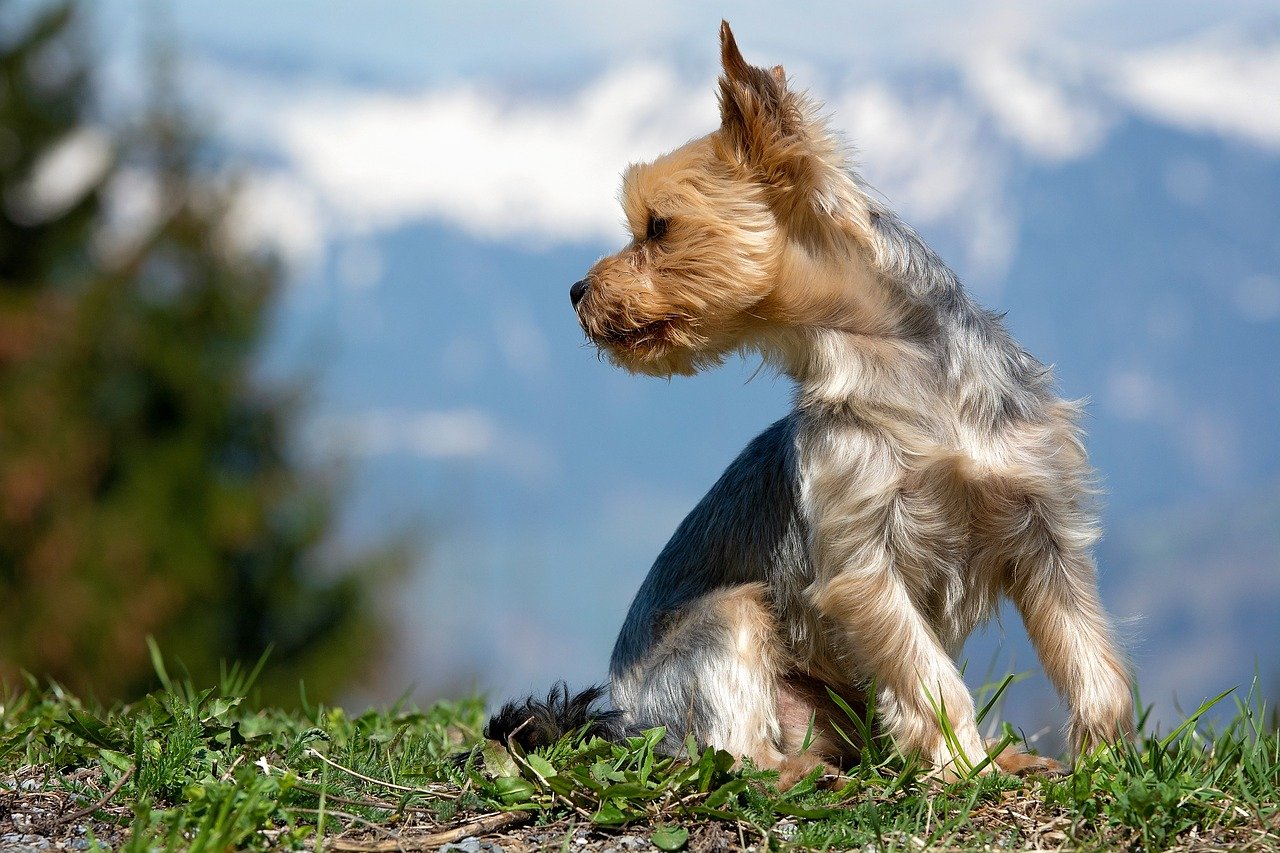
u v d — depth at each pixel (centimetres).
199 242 2202
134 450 2069
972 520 459
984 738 497
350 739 477
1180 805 367
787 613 498
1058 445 463
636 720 503
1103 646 452
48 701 580
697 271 486
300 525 2120
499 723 441
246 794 365
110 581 1947
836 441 455
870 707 438
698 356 509
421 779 429
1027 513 455
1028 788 399
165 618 1970
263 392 2195
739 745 472
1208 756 428
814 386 467
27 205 2241
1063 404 476
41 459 1975
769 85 484
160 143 2270
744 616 490
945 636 477
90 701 609
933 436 451
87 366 2092
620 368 527
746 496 521
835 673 492
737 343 502
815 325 470
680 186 495
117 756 413
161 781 395
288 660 2070
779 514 502
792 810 375
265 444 2188
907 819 368
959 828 368
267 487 2131
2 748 442
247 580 2083
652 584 555
